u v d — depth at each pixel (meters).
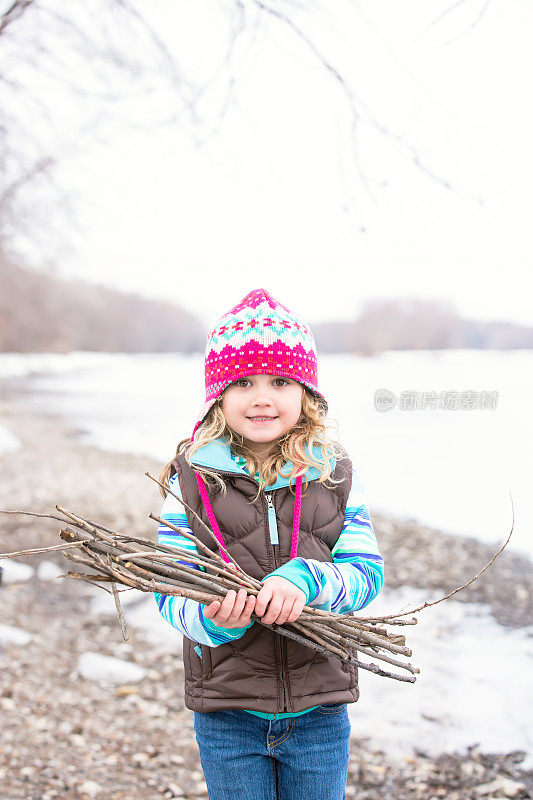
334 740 1.66
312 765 1.63
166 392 29.12
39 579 5.16
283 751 1.64
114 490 8.67
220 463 1.69
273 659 1.60
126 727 3.16
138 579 1.42
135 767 2.84
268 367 1.67
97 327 66.81
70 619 4.48
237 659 1.61
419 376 27.16
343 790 1.69
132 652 4.00
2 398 25.59
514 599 4.75
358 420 15.67
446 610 4.59
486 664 3.75
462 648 3.97
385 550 6.01
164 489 1.57
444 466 10.04
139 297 73.75
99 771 2.79
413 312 60.69
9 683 3.48
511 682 3.52
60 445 13.26
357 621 1.54
